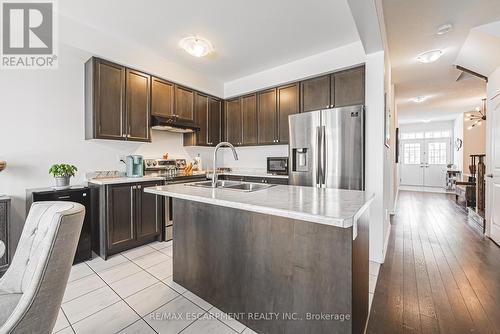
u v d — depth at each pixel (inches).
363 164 103.0
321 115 114.2
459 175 307.1
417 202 240.2
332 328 47.8
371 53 102.6
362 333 55.4
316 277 49.9
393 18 97.6
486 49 113.6
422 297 73.5
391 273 89.4
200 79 158.6
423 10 92.1
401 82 180.7
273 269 56.4
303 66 135.9
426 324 61.4
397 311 66.9
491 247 115.7
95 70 107.7
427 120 345.4
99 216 105.3
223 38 113.3
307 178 119.0
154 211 120.3
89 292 76.0
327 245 48.3
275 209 46.6
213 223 69.2
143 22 100.3
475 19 97.8
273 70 149.9
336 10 92.4
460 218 174.4
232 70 153.7
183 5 88.8
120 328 59.8
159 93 134.0
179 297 73.5
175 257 81.7
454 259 101.7
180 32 108.0
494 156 124.0
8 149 96.1
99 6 89.8
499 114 118.7
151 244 120.1
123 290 77.3
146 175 134.4
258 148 176.9
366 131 104.3
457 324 61.2
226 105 180.2
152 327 60.3
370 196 62.7
